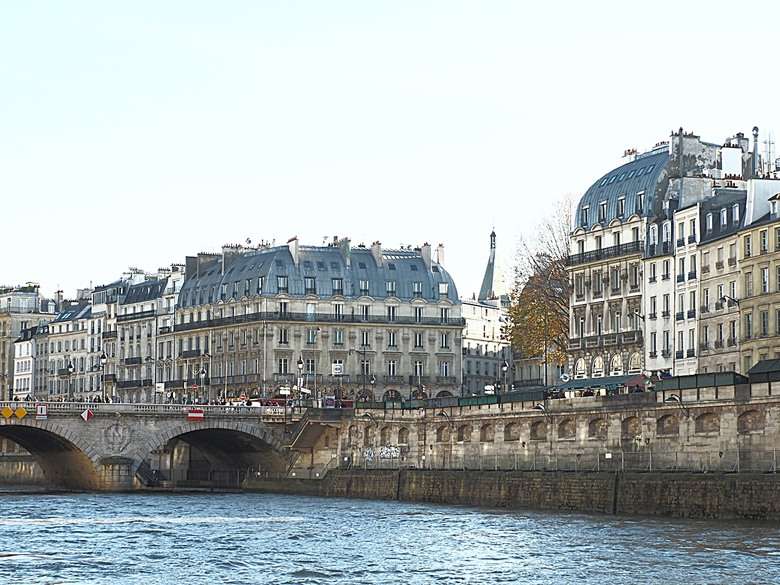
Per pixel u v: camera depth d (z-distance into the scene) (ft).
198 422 577.84
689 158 556.92
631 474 375.45
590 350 576.20
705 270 507.30
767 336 464.24
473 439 487.20
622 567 272.10
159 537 342.85
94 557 300.81
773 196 468.34
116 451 568.00
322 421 561.02
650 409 404.57
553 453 446.60
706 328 506.07
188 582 264.72
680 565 270.67
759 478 334.24
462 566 282.15
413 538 334.03
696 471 374.63
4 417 545.44
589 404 429.79
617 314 564.30
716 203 510.17
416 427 517.96
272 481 564.30
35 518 404.16
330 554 304.30
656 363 537.24
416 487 473.26
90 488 589.73
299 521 387.14
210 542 329.93
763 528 321.73
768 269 465.47
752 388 369.71
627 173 574.15
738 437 374.22
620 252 561.43
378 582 263.29
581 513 385.91
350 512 419.33
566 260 596.70
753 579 253.85
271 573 275.59
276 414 583.99
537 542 314.96
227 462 645.10
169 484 610.24
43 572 277.23
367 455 543.80
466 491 445.78
